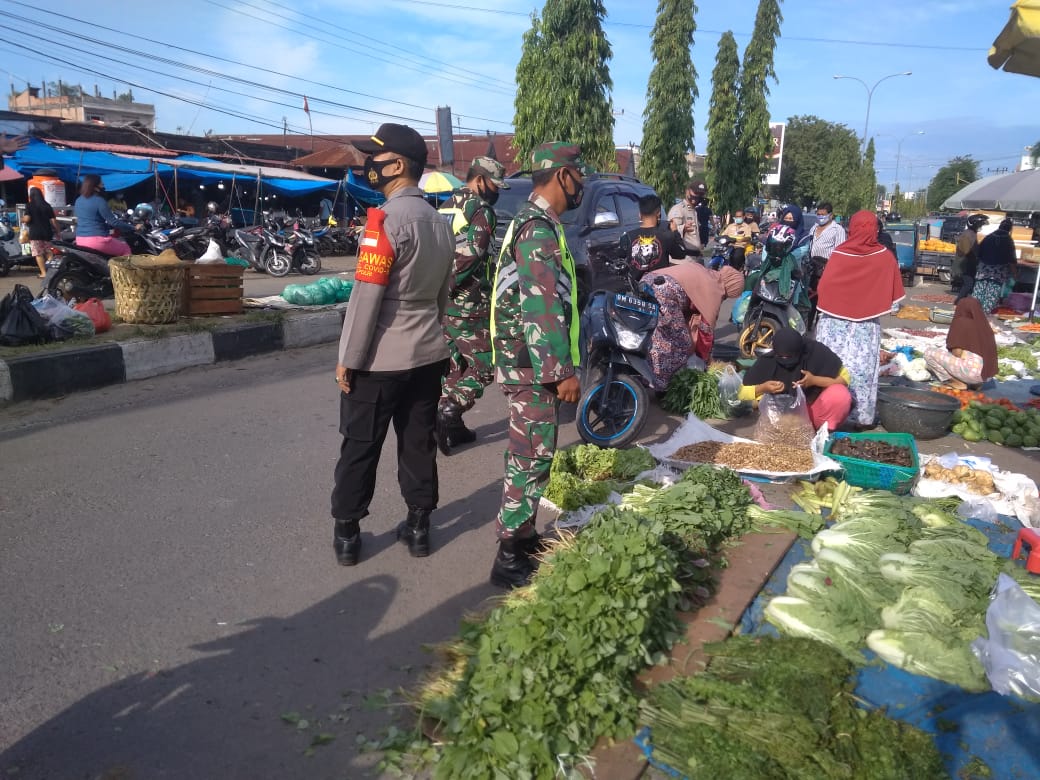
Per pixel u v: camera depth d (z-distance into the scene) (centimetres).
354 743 264
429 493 396
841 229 1080
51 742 260
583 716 255
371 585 372
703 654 299
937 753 253
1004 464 581
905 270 2055
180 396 688
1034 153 5353
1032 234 2247
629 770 243
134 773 248
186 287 871
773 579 365
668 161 2145
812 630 317
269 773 250
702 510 392
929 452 606
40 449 537
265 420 625
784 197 5997
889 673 298
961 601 323
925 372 837
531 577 369
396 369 360
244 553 397
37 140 2223
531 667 255
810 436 547
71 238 1128
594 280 720
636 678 284
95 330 762
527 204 352
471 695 264
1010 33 471
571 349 353
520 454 361
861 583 334
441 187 1883
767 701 266
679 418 677
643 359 573
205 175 2270
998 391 832
